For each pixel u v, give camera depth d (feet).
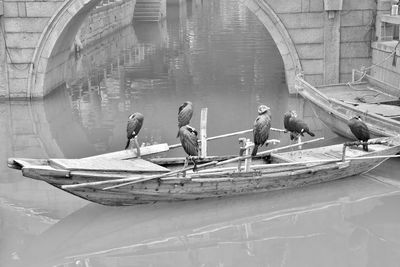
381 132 40.63
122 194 33.32
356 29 59.00
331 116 45.70
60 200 36.86
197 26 123.34
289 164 35.60
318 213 35.09
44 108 58.65
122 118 54.60
